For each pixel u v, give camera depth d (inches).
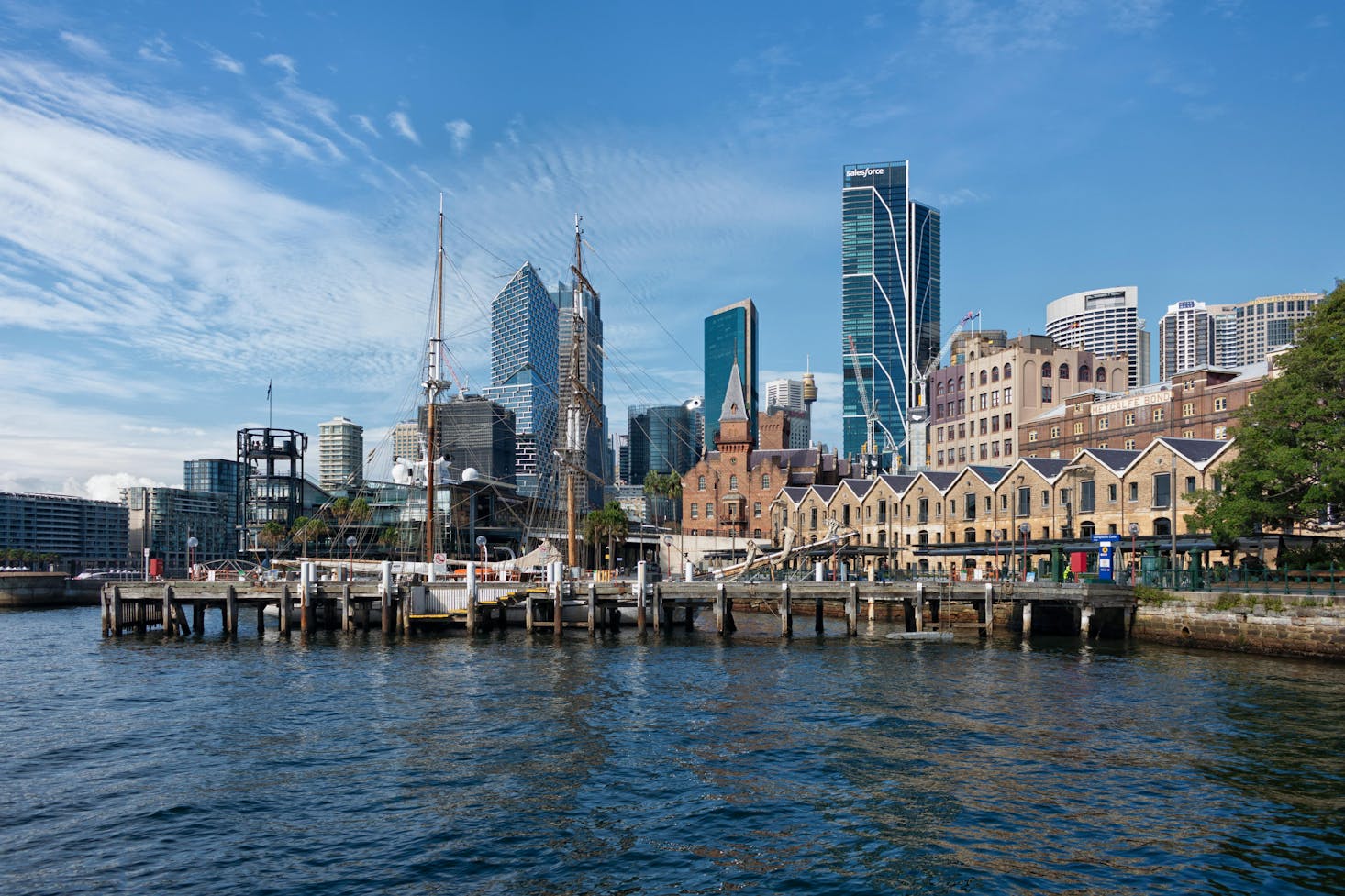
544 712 1523.1
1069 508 3649.1
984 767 1171.3
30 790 1082.7
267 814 991.0
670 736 1350.9
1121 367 5639.8
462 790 1080.8
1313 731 1353.3
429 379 3823.8
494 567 3400.6
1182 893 783.7
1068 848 888.3
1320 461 2365.9
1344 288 2409.0
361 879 818.2
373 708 1553.9
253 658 2217.0
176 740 1327.5
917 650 2368.4
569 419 3811.5
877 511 4830.2
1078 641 2578.7
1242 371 4003.4
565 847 896.9
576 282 3887.8
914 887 801.6
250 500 6333.7
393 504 5718.5
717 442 6373.0
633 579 3339.1
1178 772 1136.8
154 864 853.8
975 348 6067.9
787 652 2327.8
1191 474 3120.1
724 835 932.0
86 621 3801.7
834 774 1143.0
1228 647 2305.6
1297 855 866.1
